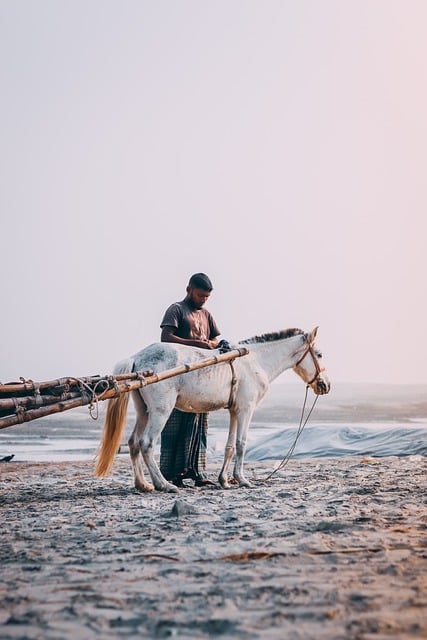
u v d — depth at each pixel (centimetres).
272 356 1134
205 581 502
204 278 1139
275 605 444
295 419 3612
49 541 653
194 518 758
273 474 1275
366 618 414
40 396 842
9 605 457
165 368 1007
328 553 572
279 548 595
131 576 520
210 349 1093
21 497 977
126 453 1977
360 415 3844
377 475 1204
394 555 566
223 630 404
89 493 1021
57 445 2372
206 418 1125
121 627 413
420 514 759
